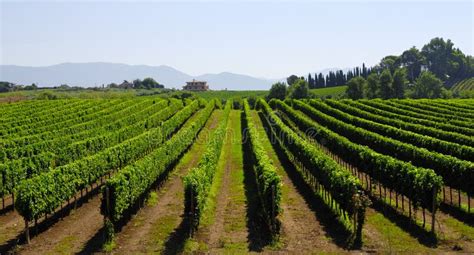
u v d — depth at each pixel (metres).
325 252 18.48
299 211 25.50
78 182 26.50
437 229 21.16
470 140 42.03
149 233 21.59
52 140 42.81
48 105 85.44
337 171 24.70
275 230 20.88
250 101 130.00
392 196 28.72
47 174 23.36
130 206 24.64
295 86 131.62
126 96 127.94
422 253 18.09
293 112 77.06
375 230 21.27
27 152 38.88
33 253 19.02
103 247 19.36
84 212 25.81
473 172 24.69
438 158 29.39
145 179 27.16
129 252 18.94
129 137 52.84
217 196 29.33
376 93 134.75
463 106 84.69
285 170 38.84
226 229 22.05
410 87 170.00
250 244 19.72
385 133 51.97
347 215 22.78
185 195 21.39
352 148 34.28
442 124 56.47
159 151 32.19
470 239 19.64
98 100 95.62
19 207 20.30
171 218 24.23
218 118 83.25
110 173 35.97
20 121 61.78
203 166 27.22
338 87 192.88
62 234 21.67
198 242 20.11
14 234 21.84
